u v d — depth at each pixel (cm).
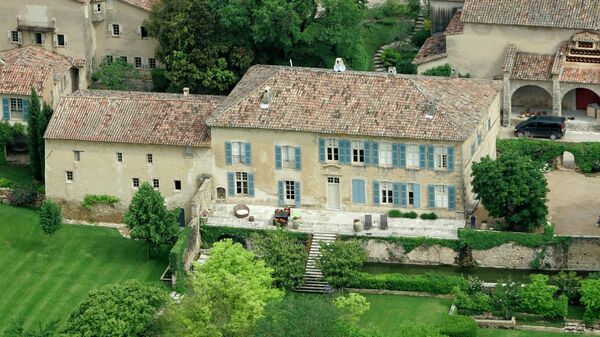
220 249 19525
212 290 18475
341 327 18400
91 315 18575
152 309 18738
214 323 18312
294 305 18538
